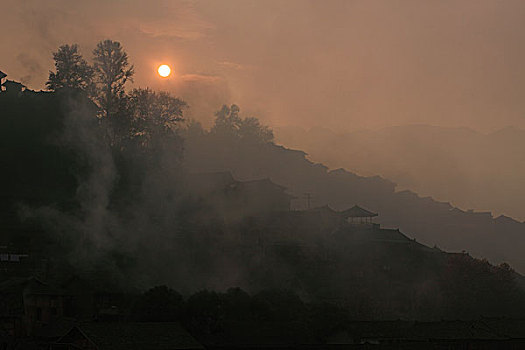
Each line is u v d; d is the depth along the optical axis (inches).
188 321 6245.1
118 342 5472.4
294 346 6412.4
